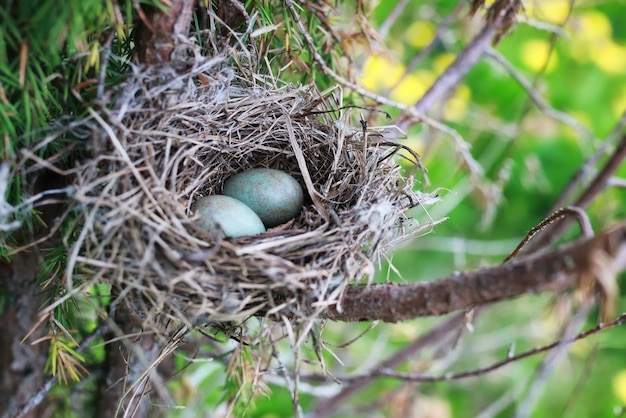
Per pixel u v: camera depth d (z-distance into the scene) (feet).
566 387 2.43
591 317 2.27
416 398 1.86
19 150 1.01
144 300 1.05
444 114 1.97
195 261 1.01
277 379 1.49
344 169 1.20
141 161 1.04
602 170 1.56
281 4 1.17
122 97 1.02
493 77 2.32
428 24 2.22
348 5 1.40
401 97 2.04
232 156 1.22
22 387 1.27
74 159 1.05
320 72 1.26
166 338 1.11
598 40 2.36
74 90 1.01
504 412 2.38
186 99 1.08
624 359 2.50
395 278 2.56
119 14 0.98
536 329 2.11
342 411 1.79
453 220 2.51
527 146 2.34
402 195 1.14
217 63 1.11
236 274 1.01
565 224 1.59
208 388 1.70
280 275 1.01
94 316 1.36
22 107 1.00
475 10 1.26
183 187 1.15
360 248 1.07
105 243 0.99
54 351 1.11
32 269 1.22
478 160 2.27
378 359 2.00
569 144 2.37
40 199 1.11
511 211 2.50
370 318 1.01
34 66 1.00
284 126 1.21
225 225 1.11
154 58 1.04
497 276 0.92
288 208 1.20
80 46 0.98
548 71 2.33
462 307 0.95
